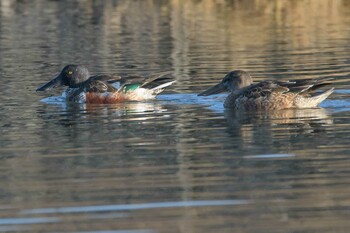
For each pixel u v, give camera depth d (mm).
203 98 18203
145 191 11547
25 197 11430
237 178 12031
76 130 15273
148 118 16234
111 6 33750
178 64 22281
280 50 24203
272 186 11625
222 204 10961
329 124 15219
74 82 18891
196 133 14789
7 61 23375
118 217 10578
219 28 28672
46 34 28312
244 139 14250
